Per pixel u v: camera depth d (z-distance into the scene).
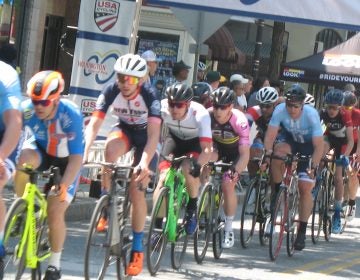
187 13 15.93
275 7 14.63
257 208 12.53
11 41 21.00
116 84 9.10
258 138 14.59
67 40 14.61
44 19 22.28
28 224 7.32
